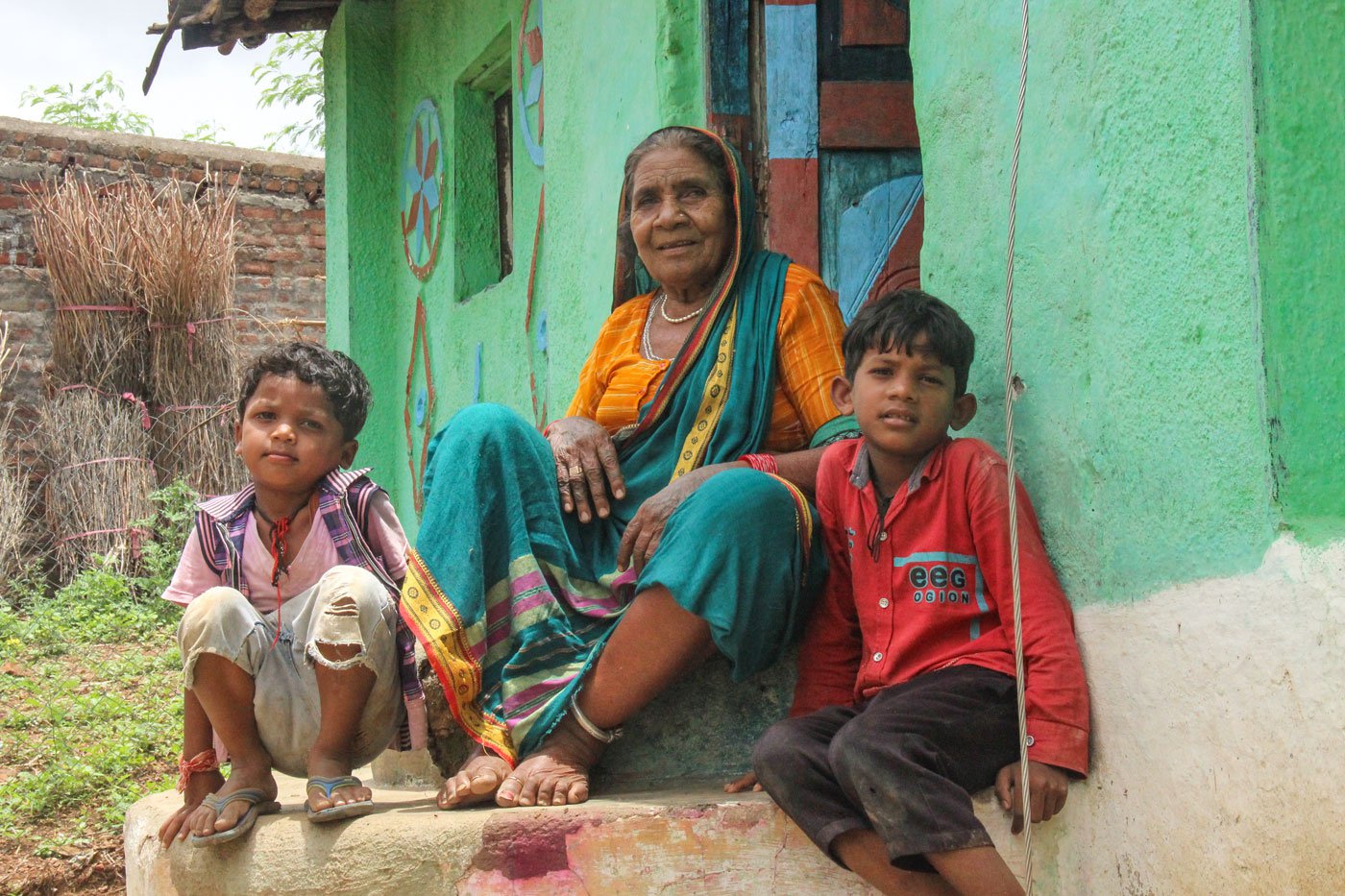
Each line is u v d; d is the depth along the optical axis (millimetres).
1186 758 2266
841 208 4465
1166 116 2352
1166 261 2350
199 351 9953
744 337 3281
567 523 3230
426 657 3068
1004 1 2910
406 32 8188
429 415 7781
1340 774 1916
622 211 3607
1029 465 2805
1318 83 2148
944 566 2707
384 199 8398
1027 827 2463
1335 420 2107
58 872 4734
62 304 9844
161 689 6699
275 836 2738
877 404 2711
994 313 2951
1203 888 2219
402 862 2635
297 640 2912
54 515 9570
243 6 8125
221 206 10320
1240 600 2139
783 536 2844
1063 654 2549
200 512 3053
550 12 5684
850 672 2914
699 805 2666
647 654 2840
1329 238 2131
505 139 7383
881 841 2484
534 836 2627
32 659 7352
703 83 4395
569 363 5297
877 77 4504
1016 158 2705
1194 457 2268
